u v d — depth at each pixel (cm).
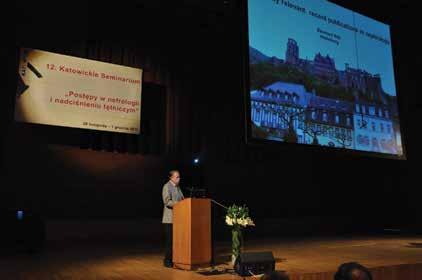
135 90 806
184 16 891
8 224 602
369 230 1045
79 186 753
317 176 1003
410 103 1053
